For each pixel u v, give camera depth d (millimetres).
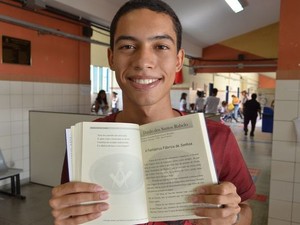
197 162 620
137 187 632
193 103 9758
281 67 2467
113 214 613
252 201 3271
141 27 661
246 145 6672
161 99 721
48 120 3600
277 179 2557
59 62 4527
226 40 8188
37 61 4117
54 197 608
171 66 691
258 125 11000
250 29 7730
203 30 6879
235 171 787
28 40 3941
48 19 4215
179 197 617
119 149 635
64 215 597
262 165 4871
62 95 4617
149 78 680
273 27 7625
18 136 3848
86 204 602
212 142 754
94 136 634
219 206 591
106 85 9648
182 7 5234
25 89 3936
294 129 2443
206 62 8477
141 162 645
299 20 2381
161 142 642
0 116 3602
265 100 12961
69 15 4320
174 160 631
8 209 2939
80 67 4961
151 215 627
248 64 7906
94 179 619
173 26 699
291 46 2420
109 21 4742
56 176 3605
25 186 3670
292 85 2432
